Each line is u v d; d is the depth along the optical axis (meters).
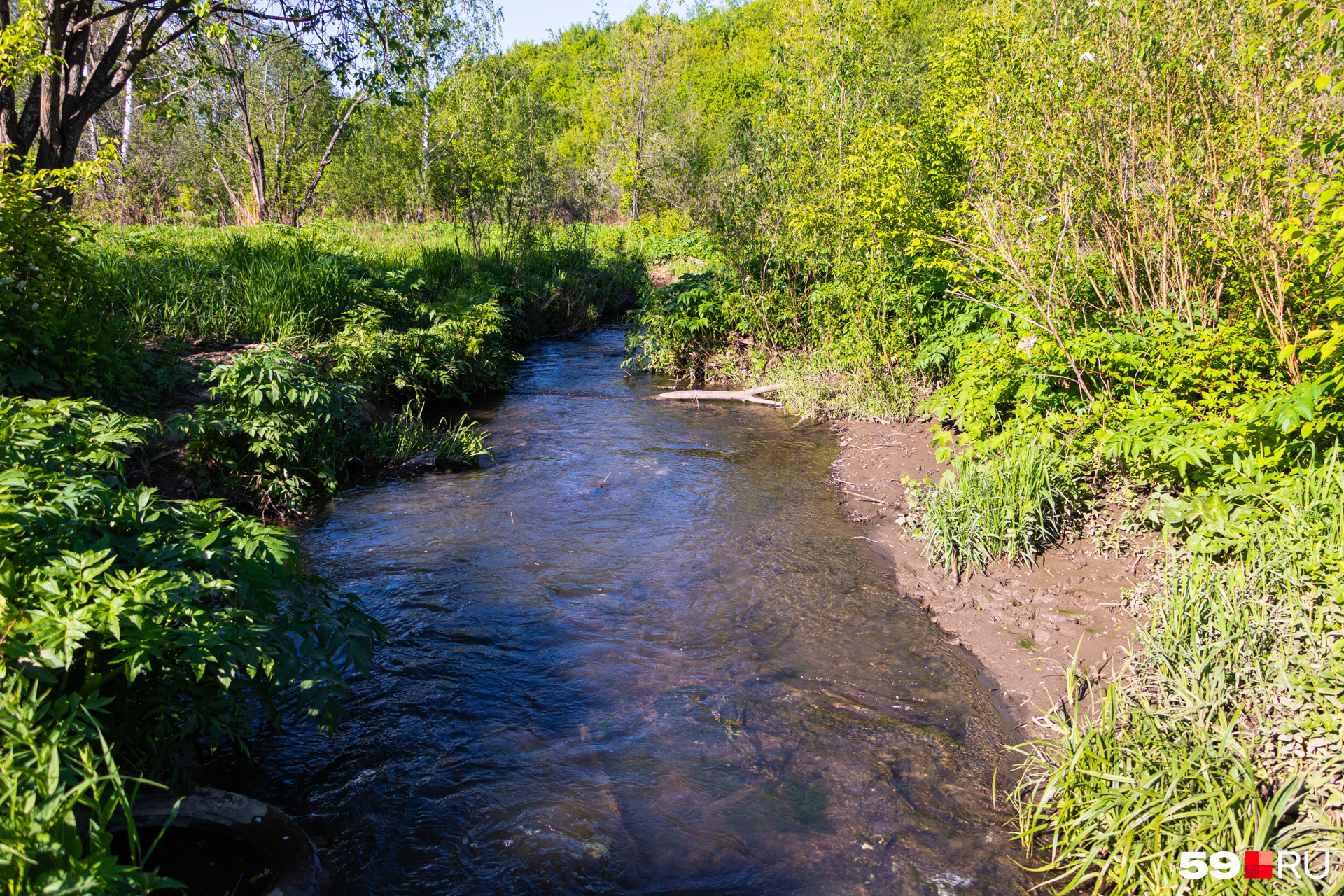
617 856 2.87
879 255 8.85
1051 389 5.68
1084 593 4.44
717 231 11.45
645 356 12.74
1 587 2.32
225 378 6.42
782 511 6.36
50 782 1.90
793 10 10.32
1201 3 5.23
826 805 3.15
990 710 3.78
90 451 3.76
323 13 11.27
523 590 4.96
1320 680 3.03
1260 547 3.79
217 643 2.59
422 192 23.58
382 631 3.44
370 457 7.49
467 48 18.67
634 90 36.47
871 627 4.54
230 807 2.82
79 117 9.59
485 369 10.78
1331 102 4.54
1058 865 2.81
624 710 3.77
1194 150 5.34
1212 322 5.41
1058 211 6.07
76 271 6.53
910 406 8.70
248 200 27.61
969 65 8.19
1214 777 2.78
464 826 3.00
